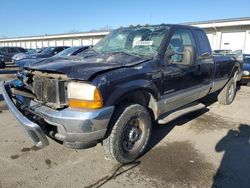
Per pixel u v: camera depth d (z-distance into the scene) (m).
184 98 4.17
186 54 3.39
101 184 2.85
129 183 2.87
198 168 3.21
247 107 6.21
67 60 3.43
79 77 2.68
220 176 3.03
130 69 3.10
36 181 2.89
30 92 3.37
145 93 3.43
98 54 3.89
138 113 3.22
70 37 39.03
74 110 2.67
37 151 3.62
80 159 3.41
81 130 2.65
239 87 9.41
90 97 2.64
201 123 4.94
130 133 3.23
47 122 2.81
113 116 3.01
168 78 3.63
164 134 4.33
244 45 19.86
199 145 3.91
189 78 4.15
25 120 2.79
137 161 3.37
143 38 3.96
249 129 4.64
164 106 3.72
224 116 5.44
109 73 2.86
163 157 3.49
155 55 3.57
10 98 3.41
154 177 3.00
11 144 3.84
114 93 2.81
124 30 4.45
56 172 3.08
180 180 2.94
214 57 5.15
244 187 2.82
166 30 3.91
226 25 19.91
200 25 21.53
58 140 2.94
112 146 3.04
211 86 5.10
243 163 3.36
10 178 2.94
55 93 2.86
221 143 4.00
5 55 21.34
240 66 6.57
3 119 5.03
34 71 3.23
